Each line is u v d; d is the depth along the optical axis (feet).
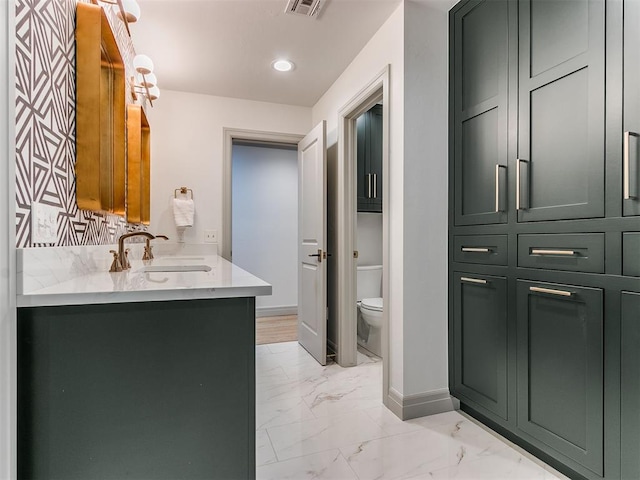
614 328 4.04
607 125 4.10
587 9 4.31
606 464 4.09
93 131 4.02
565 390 4.56
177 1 6.14
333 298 9.80
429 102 6.47
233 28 6.96
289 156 15.37
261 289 3.19
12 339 2.60
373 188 10.62
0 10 2.42
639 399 3.81
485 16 5.82
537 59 4.96
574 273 4.46
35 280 2.83
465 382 6.23
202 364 3.09
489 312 5.75
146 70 6.28
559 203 4.66
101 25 4.33
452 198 6.55
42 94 3.12
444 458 5.16
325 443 5.54
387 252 6.77
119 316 2.90
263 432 5.87
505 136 5.46
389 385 6.73
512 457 5.18
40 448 2.74
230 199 10.28
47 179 3.23
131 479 2.92
